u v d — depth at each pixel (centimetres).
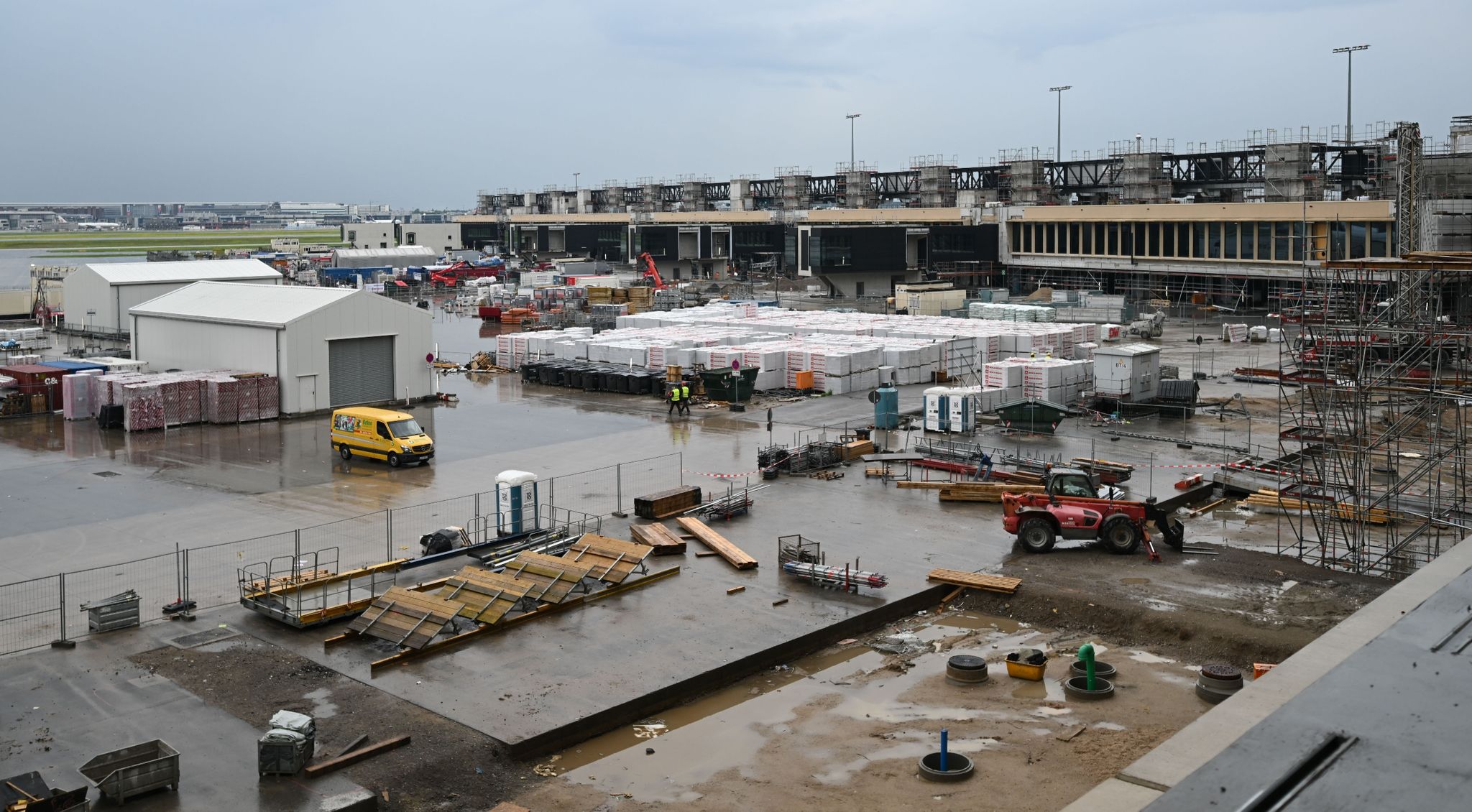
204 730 2389
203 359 6731
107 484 4662
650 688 2611
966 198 15375
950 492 4300
